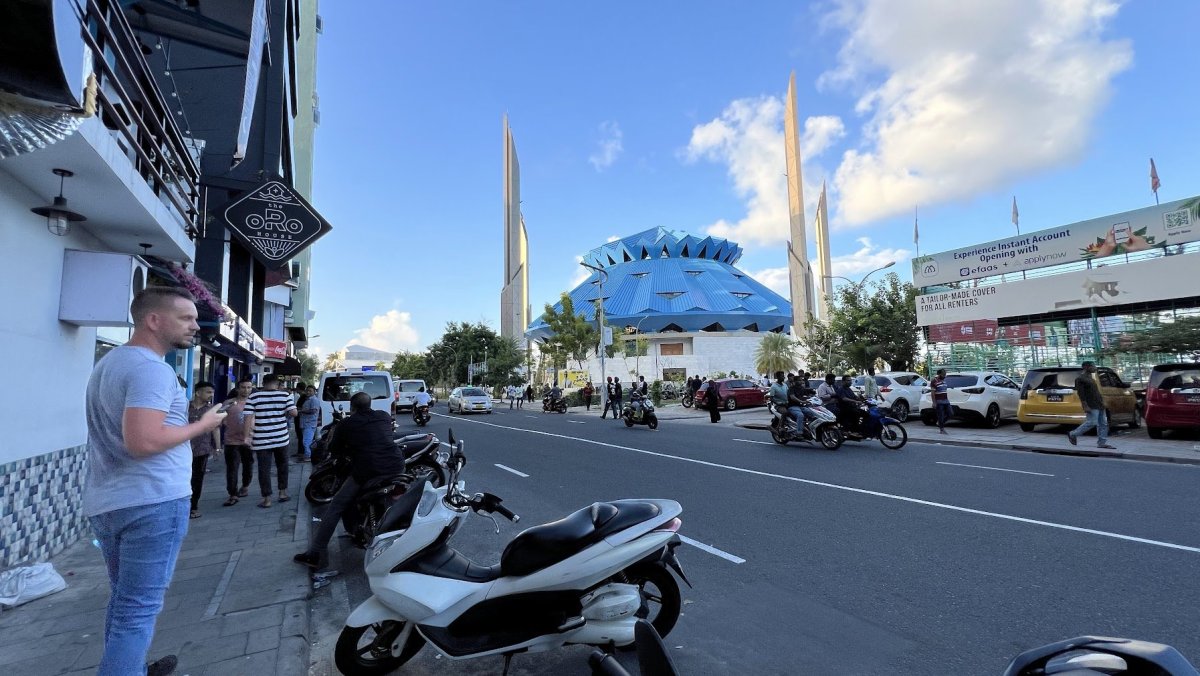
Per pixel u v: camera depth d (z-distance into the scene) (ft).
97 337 21.21
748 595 14.74
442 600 10.85
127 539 8.18
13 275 15.72
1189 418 40.60
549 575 10.82
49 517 17.37
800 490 26.78
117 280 18.75
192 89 45.09
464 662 12.03
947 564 16.38
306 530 21.71
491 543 20.45
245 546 19.57
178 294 9.02
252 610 13.83
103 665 7.95
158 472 8.39
